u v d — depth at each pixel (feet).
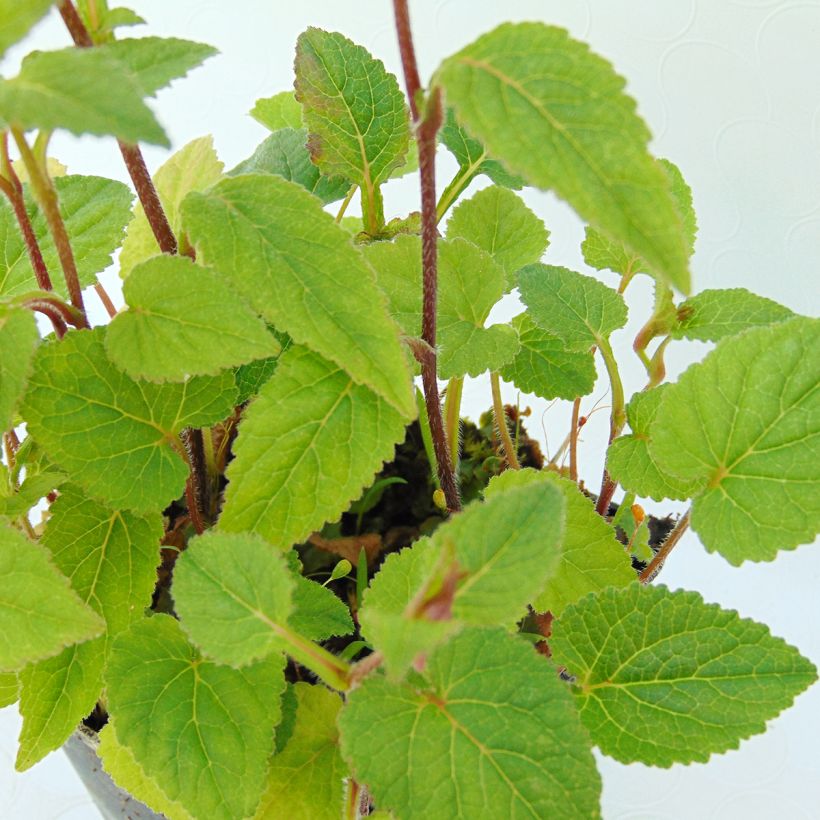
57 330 1.12
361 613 1.07
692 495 1.14
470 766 0.98
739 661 1.07
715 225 1.70
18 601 1.02
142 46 1.02
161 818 1.23
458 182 1.32
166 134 0.89
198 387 1.10
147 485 1.09
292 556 1.18
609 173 0.92
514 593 0.93
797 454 1.08
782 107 1.73
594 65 0.93
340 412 1.05
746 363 1.08
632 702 1.07
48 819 1.50
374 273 1.03
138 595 1.10
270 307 1.02
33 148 1.03
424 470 1.35
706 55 1.73
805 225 1.69
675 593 1.09
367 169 1.27
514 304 1.66
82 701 1.08
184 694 1.06
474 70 0.94
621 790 1.52
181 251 1.11
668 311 1.21
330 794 1.09
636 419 1.18
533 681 1.00
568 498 1.16
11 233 1.21
